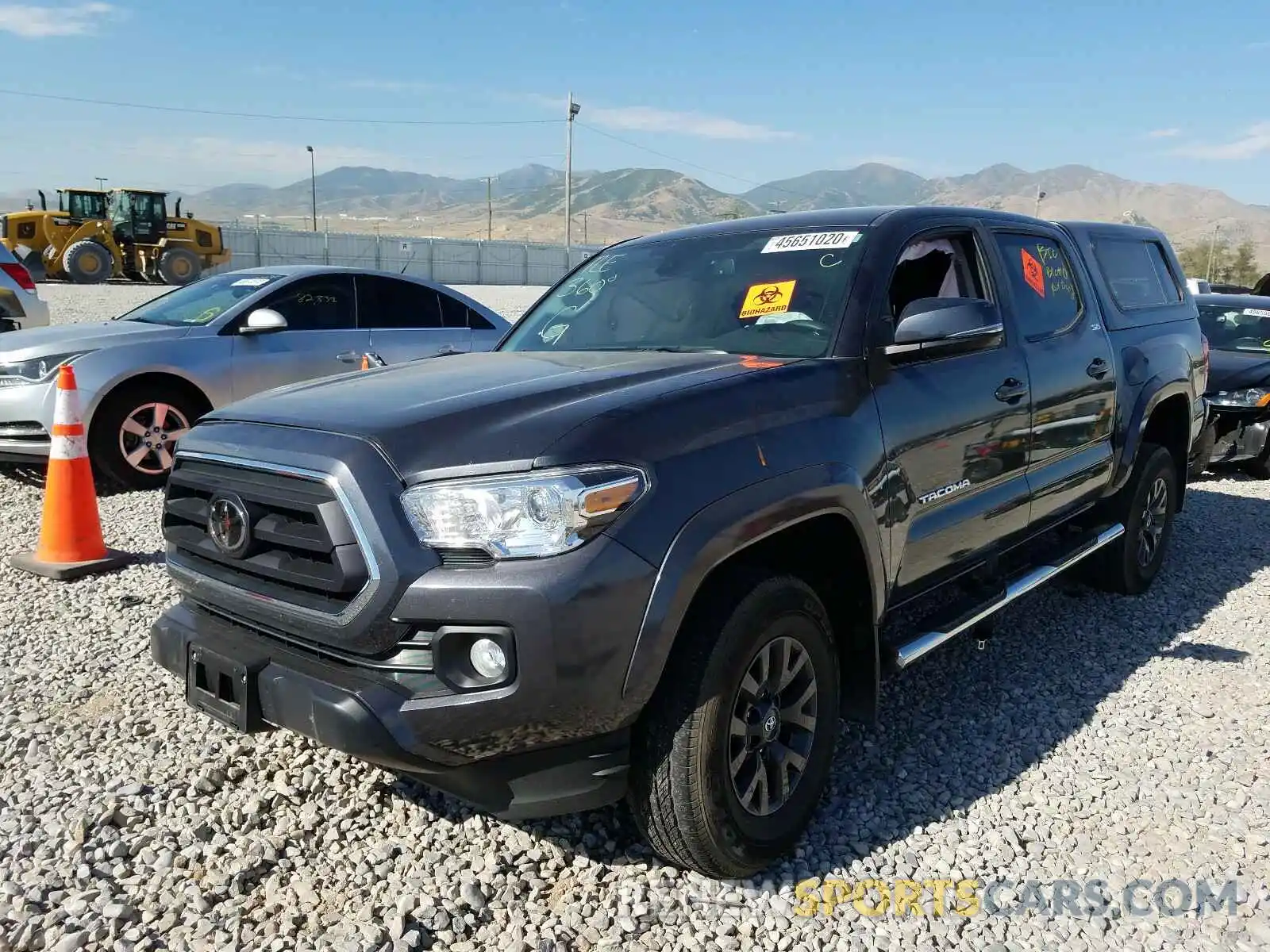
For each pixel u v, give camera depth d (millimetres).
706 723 2688
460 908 2805
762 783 2949
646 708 2717
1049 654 4859
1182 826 3311
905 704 4258
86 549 5633
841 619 3359
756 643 2822
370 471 2566
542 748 2592
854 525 3115
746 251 4035
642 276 4223
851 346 3379
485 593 2439
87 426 7086
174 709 3986
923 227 3932
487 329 9078
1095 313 5078
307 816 3266
